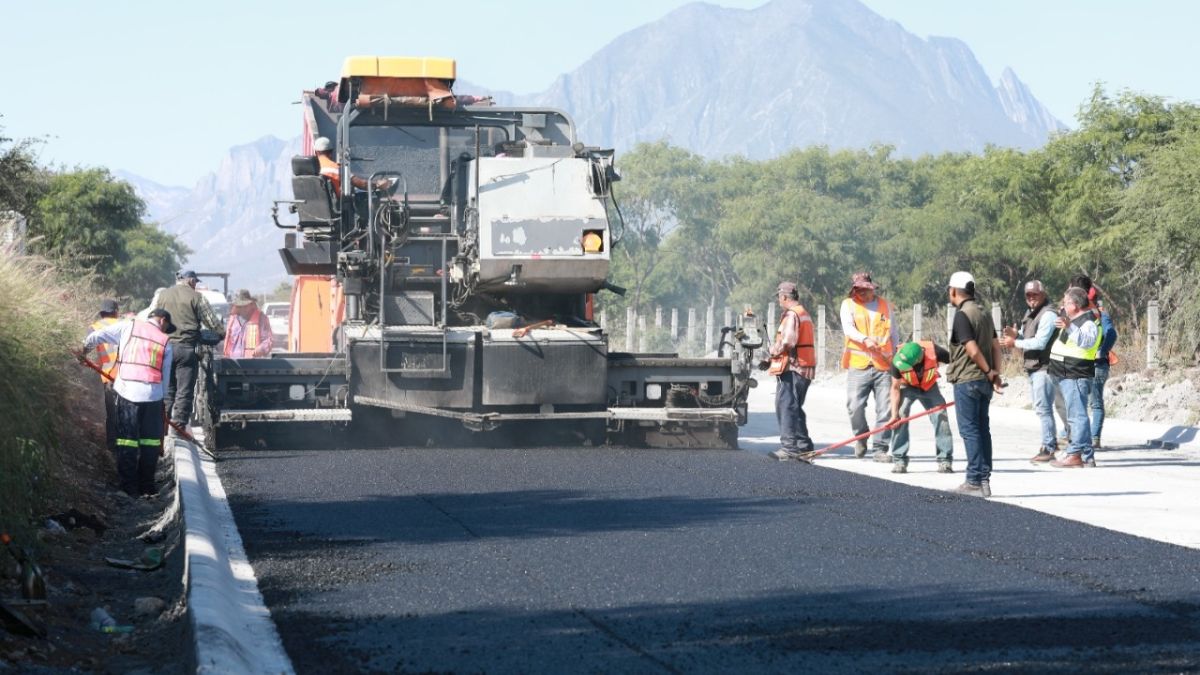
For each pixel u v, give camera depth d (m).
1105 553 14.66
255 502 18.33
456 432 26.00
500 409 25.42
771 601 12.20
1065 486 21.19
